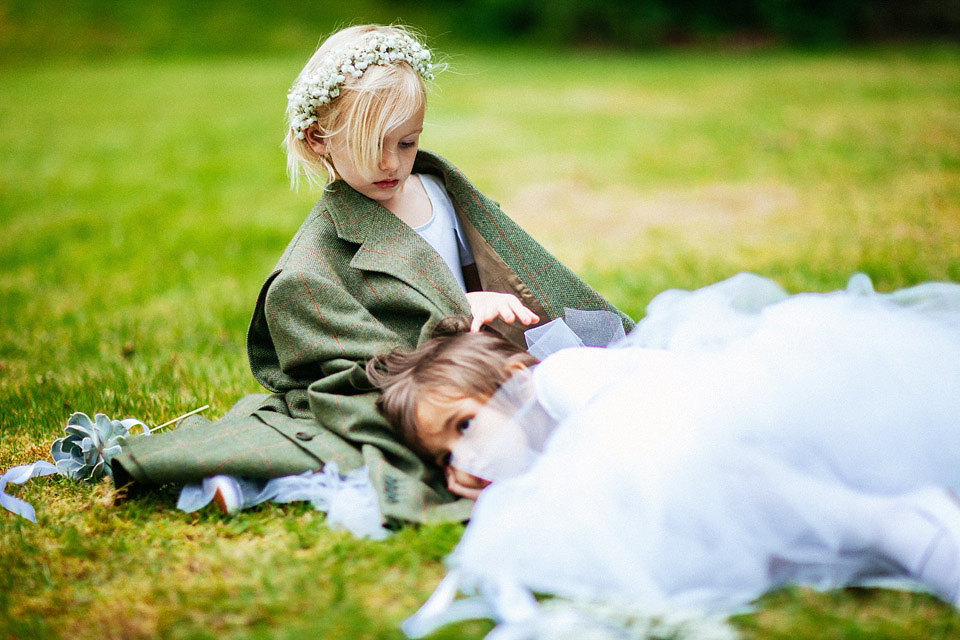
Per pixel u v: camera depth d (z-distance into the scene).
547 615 1.57
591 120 10.64
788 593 1.65
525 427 2.04
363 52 2.35
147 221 6.51
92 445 2.32
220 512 2.10
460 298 2.40
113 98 13.67
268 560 1.87
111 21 20.48
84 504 2.20
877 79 13.23
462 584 1.72
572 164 8.12
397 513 1.94
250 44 20.50
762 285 2.12
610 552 1.63
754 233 5.46
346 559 1.85
